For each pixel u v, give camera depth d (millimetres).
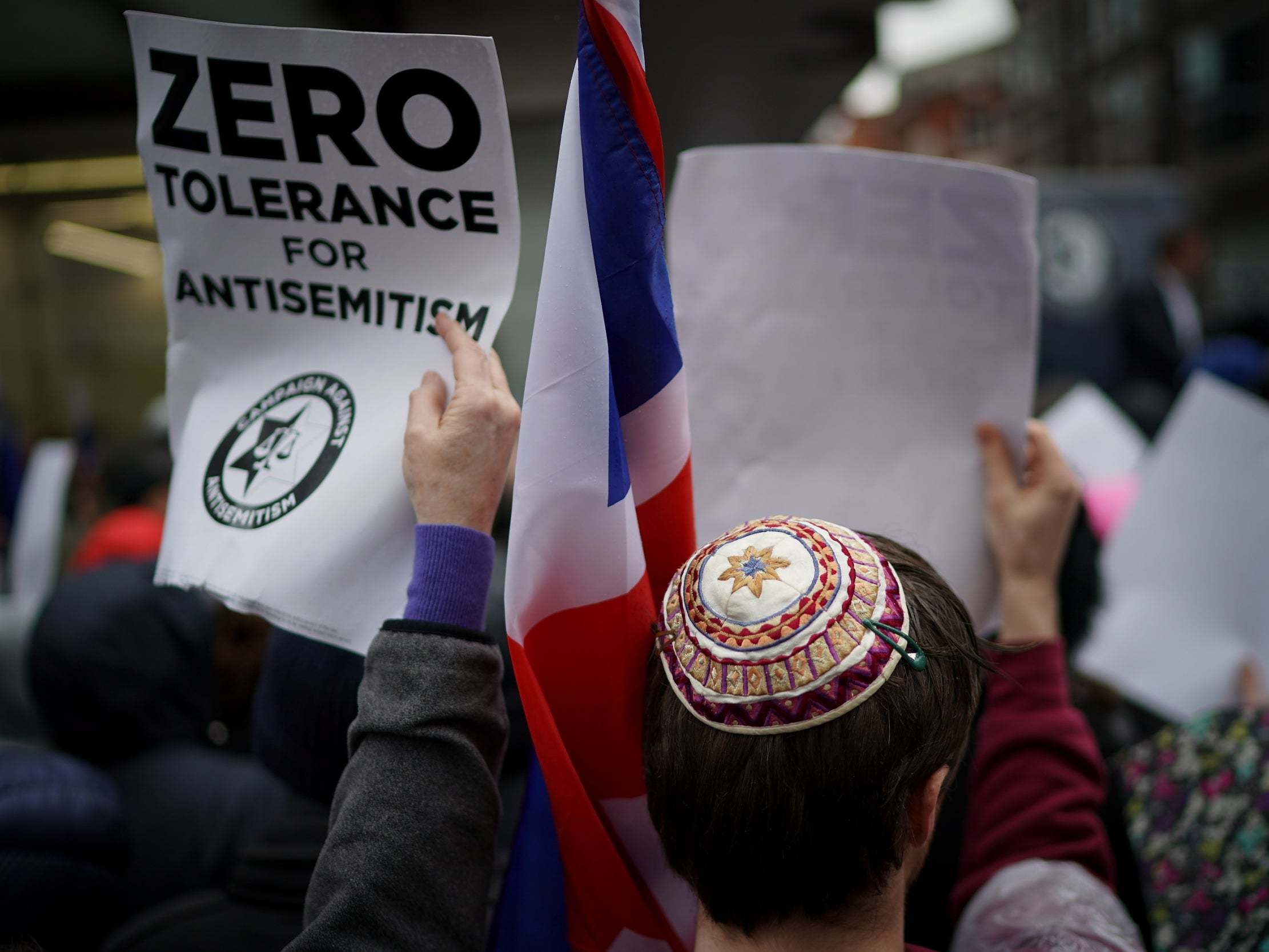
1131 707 1798
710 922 740
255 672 1655
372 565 856
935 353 1109
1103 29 24703
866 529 1104
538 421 795
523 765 1187
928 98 33688
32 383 6262
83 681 1528
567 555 812
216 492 905
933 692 700
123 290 6293
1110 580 1792
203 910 1051
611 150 790
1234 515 1702
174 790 1490
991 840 1047
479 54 822
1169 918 1061
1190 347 5480
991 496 1121
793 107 3615
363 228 886
